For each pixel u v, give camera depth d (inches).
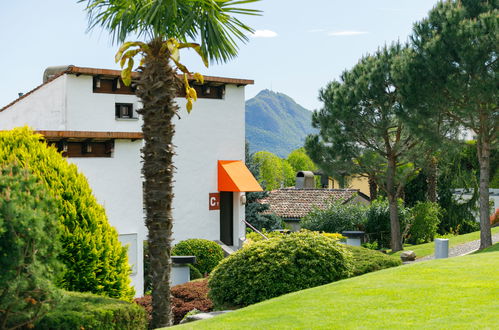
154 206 512.7
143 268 872.3
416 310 380.8
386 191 1413.6
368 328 346.9
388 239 1497.3
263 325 374.0
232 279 558.6
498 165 1688.0
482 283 446.0
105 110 1039.6
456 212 1675.7
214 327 384.2
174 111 519.2
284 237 583.8
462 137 1190.3
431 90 1065.5
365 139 1373.0
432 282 460.8
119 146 800.3
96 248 502.0
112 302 433.1
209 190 1147.3
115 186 796.6
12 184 370.9
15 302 351.3
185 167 1119.6
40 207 372.5
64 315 386.0
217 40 535.2
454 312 369.7
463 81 1021.2
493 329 329.1
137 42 515.5
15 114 1186.0
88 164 776.3
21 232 350.9
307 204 1859.0
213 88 1166.3
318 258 561.0
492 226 1685.5
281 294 542.3
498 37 967.6
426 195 1726.1
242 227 1172.5
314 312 396.2
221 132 1164.5
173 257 729.0
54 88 1037.2
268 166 3708.2
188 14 528.1
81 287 494.6
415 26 1128.8
